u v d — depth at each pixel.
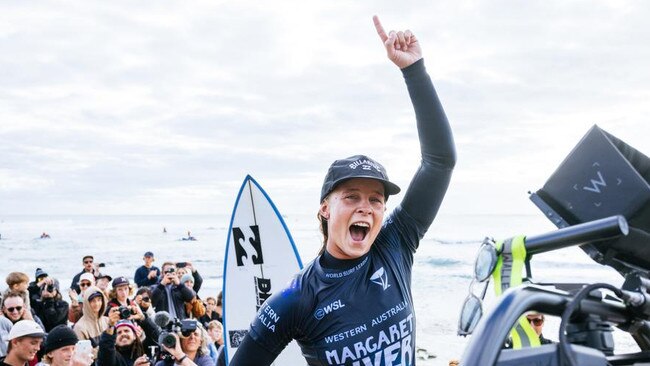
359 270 2.02
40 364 5.15
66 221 128.12
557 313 1.13
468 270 25.03
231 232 5.51
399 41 2.01
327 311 1.98
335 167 1.99
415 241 2.21
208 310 9.51
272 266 5.42
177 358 5.43
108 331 5.88
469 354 1.03
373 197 1.96
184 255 42.03
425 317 15.43
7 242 55.75
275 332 2.05
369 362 1.97
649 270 1.42
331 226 1.99
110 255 43.06
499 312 1.05
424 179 2.15
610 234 1.16
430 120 2.06
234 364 2.13
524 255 1.31
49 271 35.09
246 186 5.50
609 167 1.41
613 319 1.22
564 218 1.48
